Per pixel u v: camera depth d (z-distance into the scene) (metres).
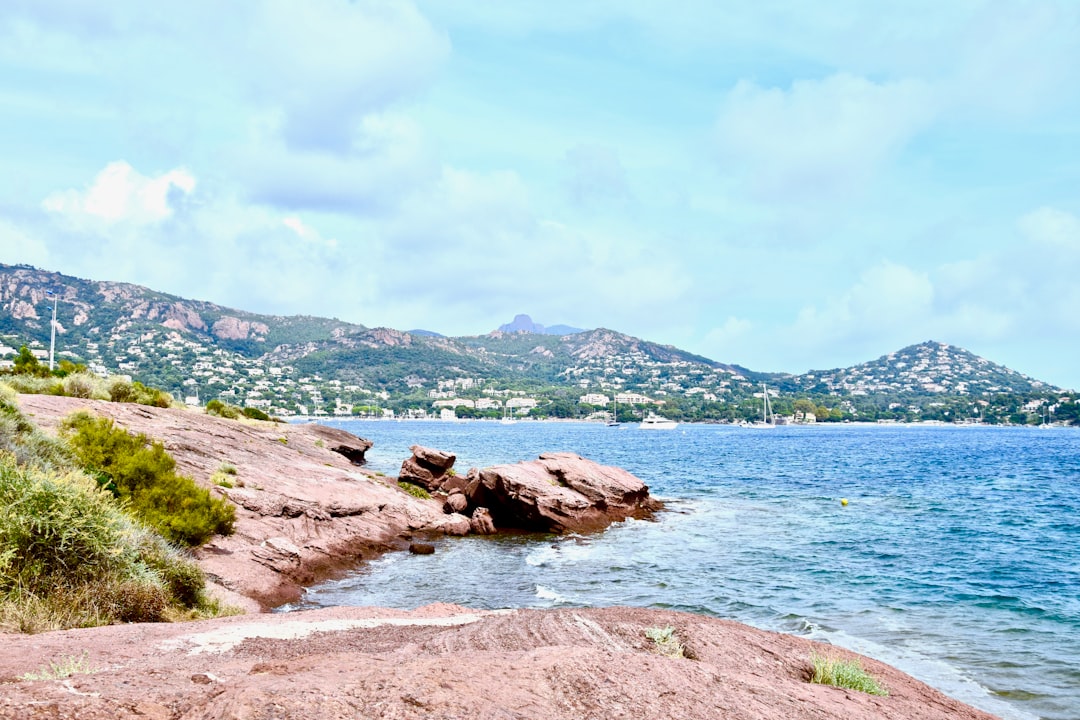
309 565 25.08
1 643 7.30
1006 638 17.92
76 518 11.59
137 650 7.54
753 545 32.09
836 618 19.91
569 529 36.28
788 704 5.62
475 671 5.01
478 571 26.25
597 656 5.71
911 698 8.27
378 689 4.37
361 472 44.84
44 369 44.72
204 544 22.22
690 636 9.24
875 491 57.19
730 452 122.06
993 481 67.25
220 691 4.19
